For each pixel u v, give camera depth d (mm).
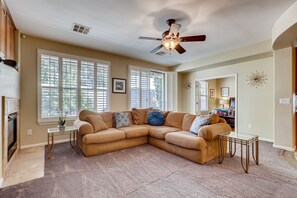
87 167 2430
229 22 2822
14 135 2834
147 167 2438
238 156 2912
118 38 3572
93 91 4320
